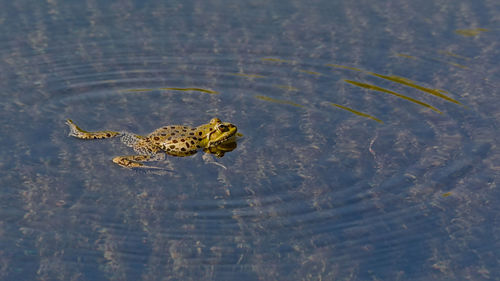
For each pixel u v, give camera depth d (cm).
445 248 1608
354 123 2212
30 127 2147
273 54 2697
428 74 2536
